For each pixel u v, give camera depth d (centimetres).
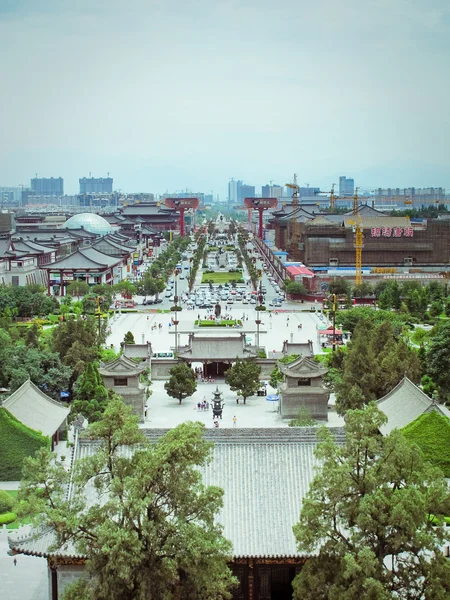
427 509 8725
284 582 10025
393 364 19125
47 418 17225
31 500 8812
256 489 10275
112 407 9269
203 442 9075
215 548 8706
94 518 8819
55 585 9850
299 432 10619
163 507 9388
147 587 8494
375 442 8950
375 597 8169
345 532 9706
